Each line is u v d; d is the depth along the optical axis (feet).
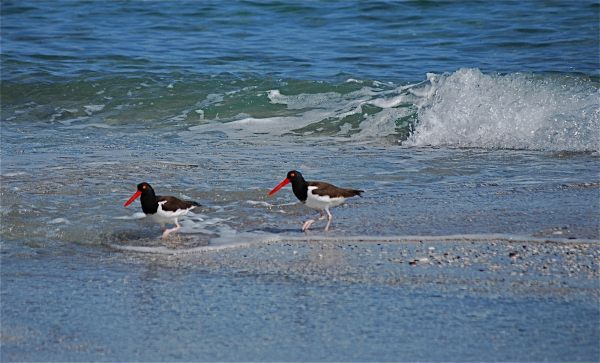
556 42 93.09
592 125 64.34
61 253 41.37
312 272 37.42
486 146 64.28
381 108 72.74
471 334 30.81
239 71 85.97
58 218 46.06
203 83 82.38
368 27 104.01
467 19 104.47
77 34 105.19
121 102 79.61
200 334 31.50
